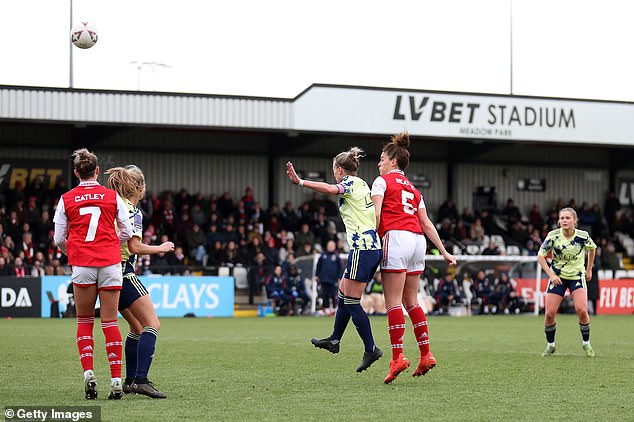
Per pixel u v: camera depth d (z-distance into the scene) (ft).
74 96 119.44
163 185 147.13
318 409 34.99
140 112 122.01
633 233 163.84
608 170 172.04
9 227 124.77
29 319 107.34
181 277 118.32
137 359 38.17
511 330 89.92
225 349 63.77
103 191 37.68
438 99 134.92
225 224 137.90
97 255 37.06
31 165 139.44
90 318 37.96
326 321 106.63
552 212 161.89
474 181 164.25
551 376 46.80
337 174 44.55
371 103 132.16
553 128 139.85
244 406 35.76
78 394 39.14
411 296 43.47
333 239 139.23
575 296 59.21
